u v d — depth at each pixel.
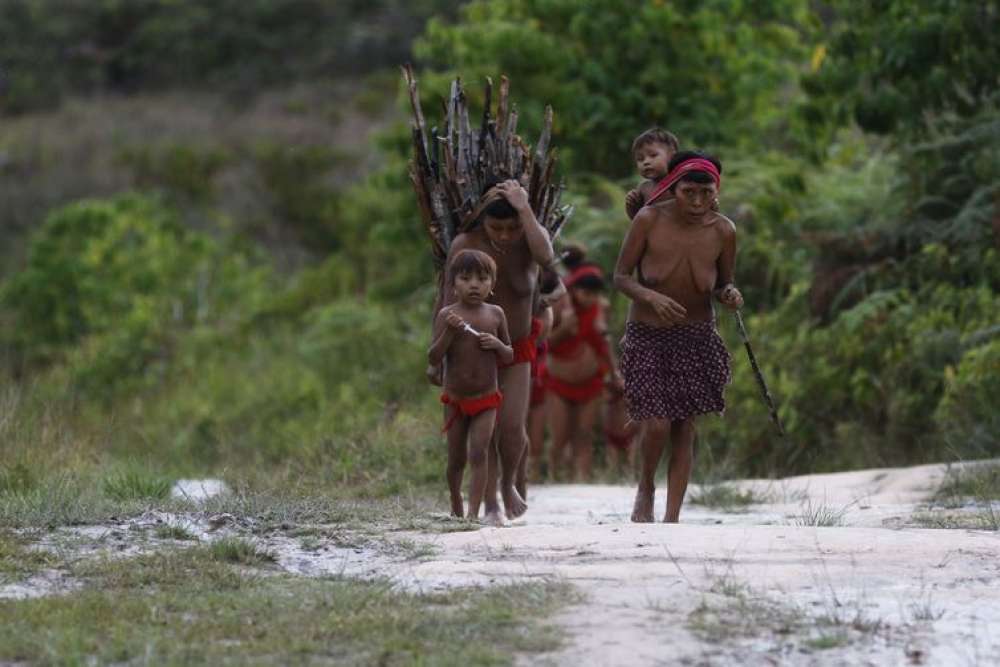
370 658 17.77
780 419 56.19
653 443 30.80
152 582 22.08
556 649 18.12
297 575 22.86
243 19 185.88
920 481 41.72
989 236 55.31
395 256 92.69
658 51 74.81
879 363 55.06
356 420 57.81
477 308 31.97
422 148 33.88
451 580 22.03
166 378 89.62
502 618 19.36
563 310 52.50
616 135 74.38
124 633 18.78
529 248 32.41
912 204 59.41
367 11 187.12
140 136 166.12
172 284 106.50
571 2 74.88
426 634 18.73
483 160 33.72
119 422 56.50
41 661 17.75
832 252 60.03
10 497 29.92
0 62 184.75
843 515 33.44
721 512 37.22
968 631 18.97
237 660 17.62
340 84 177.00
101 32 188.25
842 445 54.31
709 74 76.06
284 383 74.62
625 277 30.73
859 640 18.53
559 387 53.00
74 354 93.25
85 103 178.25
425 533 27.02
